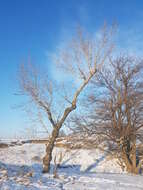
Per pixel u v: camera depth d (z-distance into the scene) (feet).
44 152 92.07
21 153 88.63
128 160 75.92
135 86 75.92
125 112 74.28
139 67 77.10
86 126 77.92
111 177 52.90
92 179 46.78
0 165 52.60
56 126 54.90
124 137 73.67
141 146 78.07
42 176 44.98
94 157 88.17
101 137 78.59
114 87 76.28
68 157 87.66
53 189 33.73
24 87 53.88
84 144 86.02
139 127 74.08
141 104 74.64
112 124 74.54
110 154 82.28
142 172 77.77
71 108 55.36
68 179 44.68
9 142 105.70
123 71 76.28
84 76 56.08
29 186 33.37
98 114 77.36
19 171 46.57
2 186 30.58
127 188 39.63
